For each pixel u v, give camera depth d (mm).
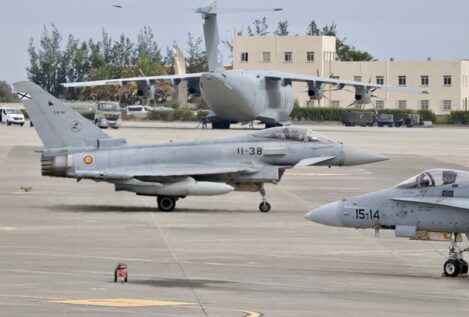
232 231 84000
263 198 98750
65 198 108688
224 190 95688
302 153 97938
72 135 96938
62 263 66750
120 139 97812
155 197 109250
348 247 75812
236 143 98125
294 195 115125
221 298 55281
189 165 97000
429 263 69125
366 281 61969
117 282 59781
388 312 52344
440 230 65750
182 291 57281
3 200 106625
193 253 72062
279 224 88750
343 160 98312
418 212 65875
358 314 51625
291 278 62469
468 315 52031
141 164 96688
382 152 191000
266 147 97625
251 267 66500
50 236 79688
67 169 96188
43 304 52500
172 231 83562
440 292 58812
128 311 50906
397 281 62219
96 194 112688
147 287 58375
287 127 98625
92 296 55094
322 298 55969
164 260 68812
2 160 163000
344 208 67188
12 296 54781
